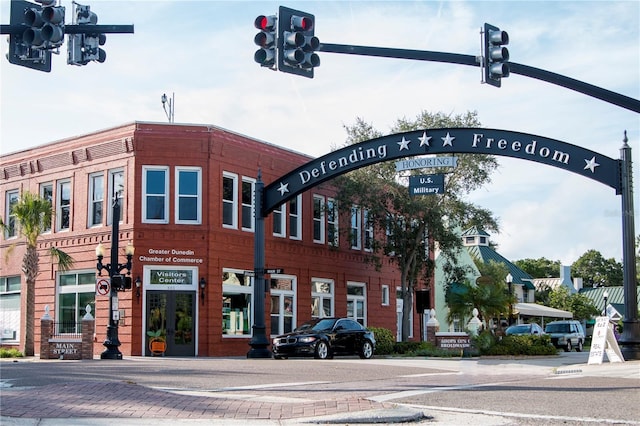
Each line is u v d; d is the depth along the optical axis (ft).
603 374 58.08
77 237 108.37
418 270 124.57
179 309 102.22
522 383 49.49
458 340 94.32
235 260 108.17
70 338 86.33
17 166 118.11
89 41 42.34
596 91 58.29
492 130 82.99
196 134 104.83
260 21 46.16
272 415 31.99
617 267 351.67
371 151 87.15
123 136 104.27
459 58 51.70
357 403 34.68
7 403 33.58
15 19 40.70
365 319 135.95
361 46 51.06
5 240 120.47
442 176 83.05
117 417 30.91
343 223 131.95
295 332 88.58
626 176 76.23
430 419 31.55
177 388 43.68
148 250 101.86
